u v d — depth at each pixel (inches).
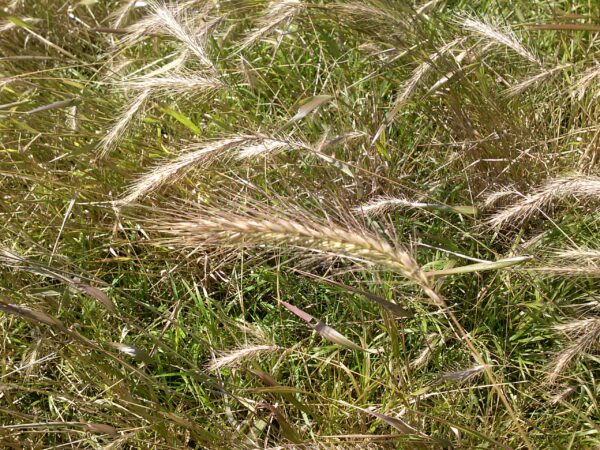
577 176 18.2
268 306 21.9
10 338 21.0
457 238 22.2
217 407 20.0
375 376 19.9
